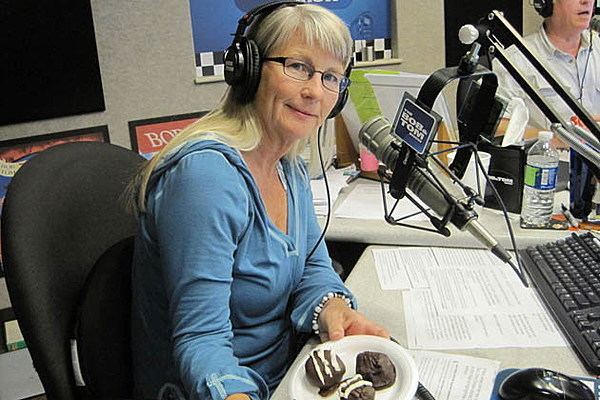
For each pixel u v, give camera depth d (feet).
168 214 3.40
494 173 5.04
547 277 3.96
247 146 3.74
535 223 4.88
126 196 3.92
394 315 3.80
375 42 10.03
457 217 3.21
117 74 8.20
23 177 3.43
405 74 5.96
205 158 3.47
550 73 3.16
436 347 3.41
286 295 4.01
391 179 3.35
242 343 3.86
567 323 3.47
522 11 9.77
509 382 2.85
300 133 3.73
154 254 3.63
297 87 3.59
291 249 3.94
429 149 3.20
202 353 3.16
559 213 5.07
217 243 3.34
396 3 9.86
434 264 4.47
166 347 3.74
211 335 3.28
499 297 3.92
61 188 3.60
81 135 8.10
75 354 3.43
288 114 3.67
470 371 3.16
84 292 3.53
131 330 3.85
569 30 8.20
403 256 4.66
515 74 3.21
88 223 3.75
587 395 2.71
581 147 3.09
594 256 4.10
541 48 8.45
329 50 3.60
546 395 2.68
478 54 3.15
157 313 3.74
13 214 3.24
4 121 7.55
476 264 4.42
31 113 7.69
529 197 4.88
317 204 5.63
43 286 3.18
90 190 3.82
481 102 3.26
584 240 4.34
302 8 3.62
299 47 3.56
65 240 3.51
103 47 8.04
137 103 8.42
